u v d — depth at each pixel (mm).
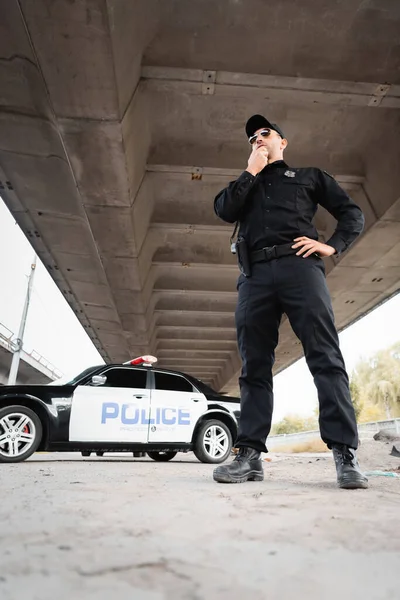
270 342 2535
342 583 643
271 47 6090
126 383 5793
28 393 5184
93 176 7191
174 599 561
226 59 6160
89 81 5426
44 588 590
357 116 7453
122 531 956
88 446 5305
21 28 5262
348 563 744
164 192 9328
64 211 8820
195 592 590
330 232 9492
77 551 781
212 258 11500
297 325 2371
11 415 4984
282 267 2418
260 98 7082
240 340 2557
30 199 8508
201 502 1438
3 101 6340
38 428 5066
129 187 7465
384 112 7348
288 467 4488
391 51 6137
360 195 8562
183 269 12547
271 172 2660
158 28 5902
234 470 2301
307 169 2664
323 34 5980
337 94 6438
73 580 627
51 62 5188
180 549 816
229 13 5758
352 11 5719
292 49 6117
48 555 750
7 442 4938
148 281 12078
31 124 6719
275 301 2477
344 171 8219
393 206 7699
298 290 2357
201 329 17766
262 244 2521
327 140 7918
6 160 7527
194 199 9508
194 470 3867
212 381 29391
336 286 11906
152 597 566
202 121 7523
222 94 6574
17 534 902
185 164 7918
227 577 660
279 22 5844
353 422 2160
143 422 5664
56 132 6781
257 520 1123
